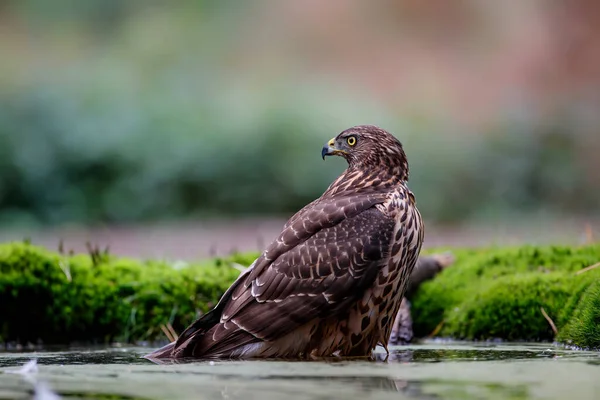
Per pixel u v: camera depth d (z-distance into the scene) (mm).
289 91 28719
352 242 6566
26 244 8781
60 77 27812
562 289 7848
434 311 8680
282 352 6562
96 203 23953
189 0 34406
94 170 24234
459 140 27062
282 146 24984
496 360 6074
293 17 34750
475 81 33344
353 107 28297
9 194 23688
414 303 8867
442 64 34219
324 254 6539
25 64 30516
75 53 34094
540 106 29969
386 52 34562
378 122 27469
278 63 33344
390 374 5363
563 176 26672
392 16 34906
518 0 34000
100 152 24281
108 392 4906
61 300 8391
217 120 25719
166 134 24906
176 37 32281
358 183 7184
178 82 29156
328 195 7234
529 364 5801
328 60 34344
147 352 7277
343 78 33625
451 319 8391
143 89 27641
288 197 24688
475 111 31406
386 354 6758
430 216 25234
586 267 8273
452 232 18500
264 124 25484
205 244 16203
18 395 4887
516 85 33000
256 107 26641
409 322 8258
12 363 6371
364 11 34812
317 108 27094
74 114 24906
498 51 34250
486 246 10812
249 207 24547
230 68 32688
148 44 31484
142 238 17969
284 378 5258
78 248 15570
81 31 36031
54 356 6891
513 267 8805
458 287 8766
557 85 32938
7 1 36875
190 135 24906
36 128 24438
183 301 8570
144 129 25000
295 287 6508
